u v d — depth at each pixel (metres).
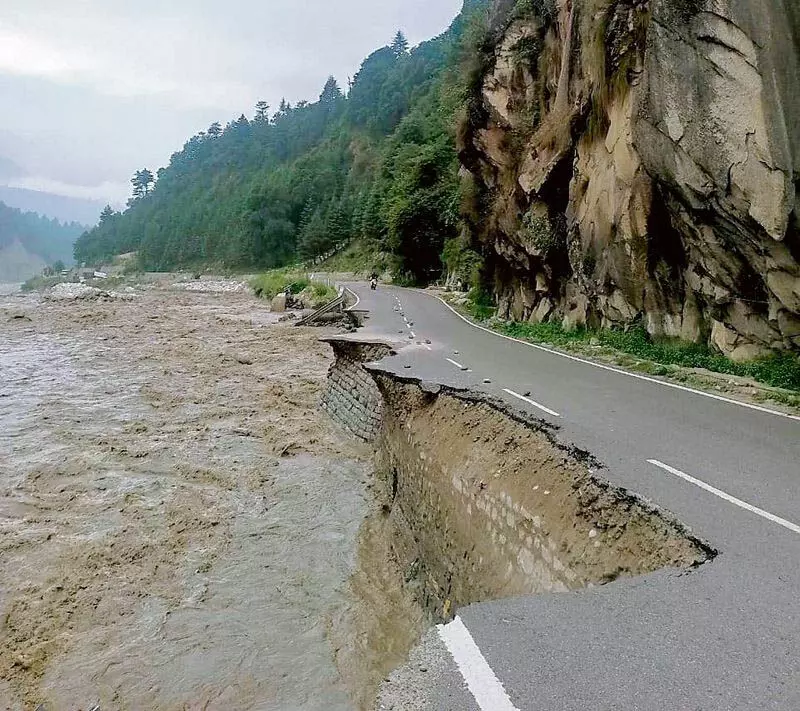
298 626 9.04
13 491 12.95
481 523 7.98
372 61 139.12
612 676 3.62
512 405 9.73
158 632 8.77
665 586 4.71
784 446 8.03
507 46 23.33
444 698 3.50
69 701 7.44
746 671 3.60
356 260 74.12
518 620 4.35
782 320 11.10
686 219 12.45
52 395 20.56
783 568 4.86
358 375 17.80
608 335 16.50
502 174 24.23
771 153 9.70
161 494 13.12
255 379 23.12
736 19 10.09
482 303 30.02
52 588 9.55
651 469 6.99
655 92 12.01
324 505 13.00
